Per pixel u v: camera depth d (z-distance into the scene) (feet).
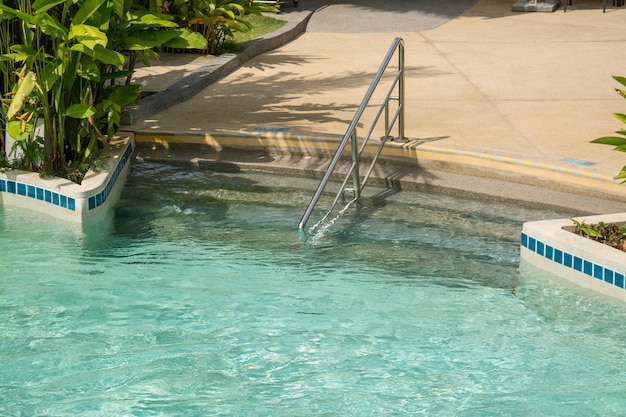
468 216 27.17
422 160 30.53
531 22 58.65
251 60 47.75
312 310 21.29
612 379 18.21
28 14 26.50
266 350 19.38
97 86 29.07
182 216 27.37
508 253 24.48
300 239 25.57
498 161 29.25
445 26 57.82
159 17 28.60
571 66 44.93
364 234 25.93
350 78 42.57
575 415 16.88
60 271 23.47
